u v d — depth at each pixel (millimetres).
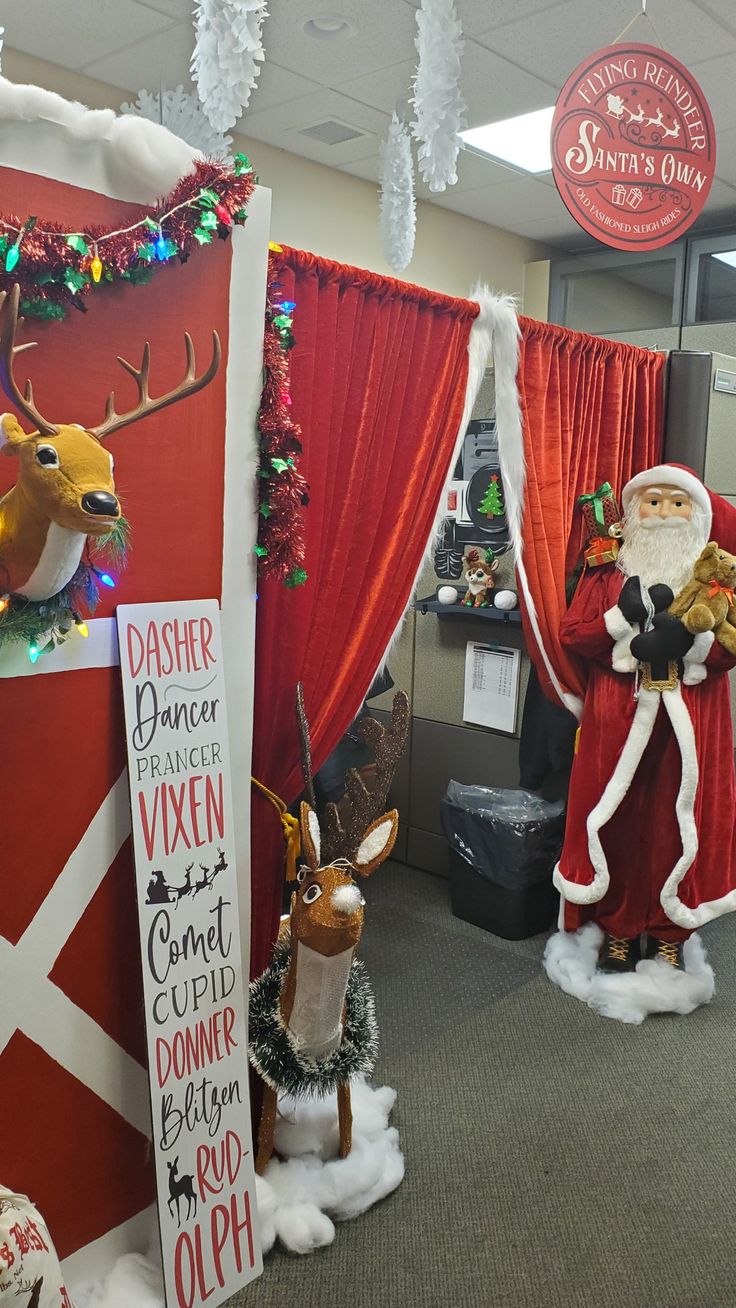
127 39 3420
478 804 3264
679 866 2701
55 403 1391
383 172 2072
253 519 1730
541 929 3238
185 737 1639
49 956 1529
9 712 1430
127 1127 1677
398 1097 2316
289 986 1843
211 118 1402
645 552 2715
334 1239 1866
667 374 3039
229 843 1722
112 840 1595
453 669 3578
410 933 3215
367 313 1948
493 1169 2072
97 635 1522
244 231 1614
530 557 2666
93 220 1386
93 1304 1586
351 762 3232
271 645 1897
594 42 3385
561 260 5840
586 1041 2574
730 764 2818
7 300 1268
